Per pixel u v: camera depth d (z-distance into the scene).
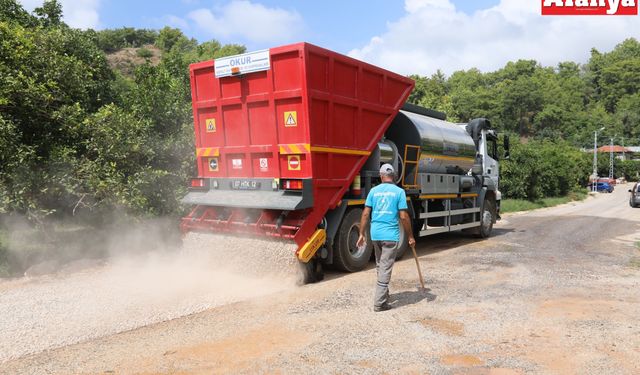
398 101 9.15
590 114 137.88
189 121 10.94
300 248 6.98
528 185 30.20
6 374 4.03
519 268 8.45
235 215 7.77
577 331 5.08
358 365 4.21
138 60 102.25
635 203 28.16
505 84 136.62
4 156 8.09
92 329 5.11
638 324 5.31
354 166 8.05
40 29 10.66
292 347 4.62
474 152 11.97
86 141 9.07
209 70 8.04
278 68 7.19
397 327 5.20
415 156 9.53
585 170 54.94
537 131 122.31
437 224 10.91
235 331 5.07
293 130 7.18
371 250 8.51
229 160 8.01
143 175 9.16
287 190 7.15
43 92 8.79
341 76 7.68
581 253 10.22
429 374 4.04
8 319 5.41
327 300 6.27
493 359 4.34
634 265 8.82
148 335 4.96
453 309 5.88
